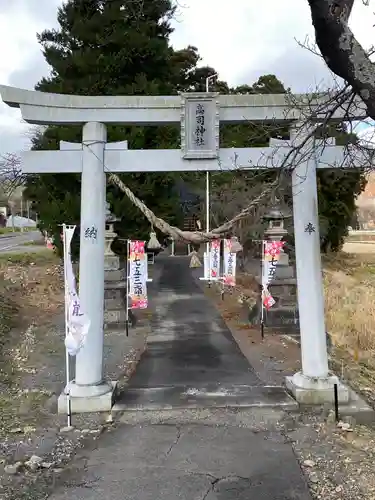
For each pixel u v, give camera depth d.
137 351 11.43
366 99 4.27
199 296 19.38
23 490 5.23
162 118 7.79
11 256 24.41
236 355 11.00
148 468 5.68
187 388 8.52
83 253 7.66
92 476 5.52
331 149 7.86
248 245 21.08
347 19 4.19
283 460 5.82
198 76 26.12
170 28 20.78
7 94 7.50
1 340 11.96
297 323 13.58
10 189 13.50
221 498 5.01
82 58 18.97
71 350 7.02
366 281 23.16
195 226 27.50
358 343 13.17
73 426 6.91
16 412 7.50
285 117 7.41
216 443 6.32
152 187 19.25
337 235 29.11
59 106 7.65
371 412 7.33
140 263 13.26
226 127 16.45
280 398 7.82
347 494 5.02
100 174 7.77
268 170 7.44
